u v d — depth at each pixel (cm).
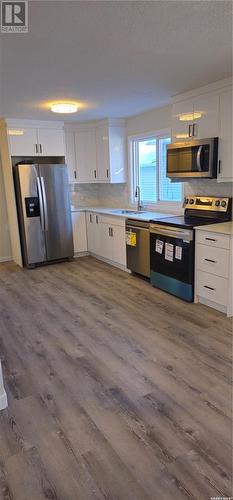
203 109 354
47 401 218
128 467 166
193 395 219
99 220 546
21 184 503
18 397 223
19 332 316
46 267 541
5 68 271
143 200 539
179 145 382
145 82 326
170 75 306
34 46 228
